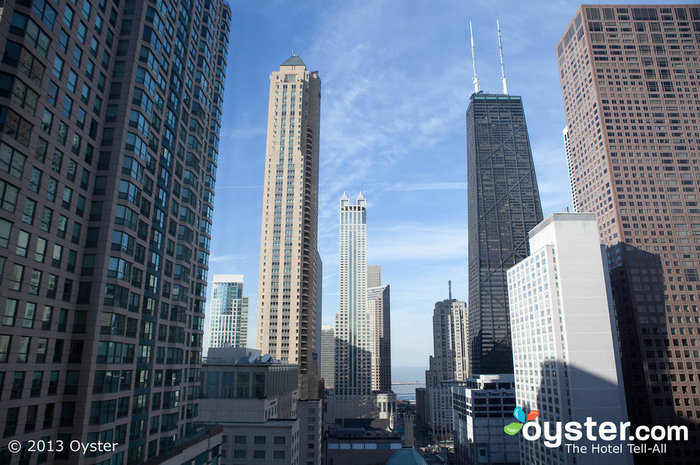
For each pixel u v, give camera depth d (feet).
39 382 156.66
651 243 639.35
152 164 222.28
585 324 511.40
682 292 618.44
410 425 469.57
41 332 157.69
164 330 238.68
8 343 142.61
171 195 248.73
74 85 176.86
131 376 197.77
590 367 499.92
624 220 650.84
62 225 170.19
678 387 581.12
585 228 538.06
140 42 211.00
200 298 298.97
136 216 203.21
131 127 201.87
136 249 205.16
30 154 152.35
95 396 172.45
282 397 431.43
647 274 626.64
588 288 520.01
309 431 491.72
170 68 243.81
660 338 599.57
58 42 166.20
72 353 172.35
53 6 163.32
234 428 346.33
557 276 531.91
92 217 186.91
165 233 240.32
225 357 412.57
